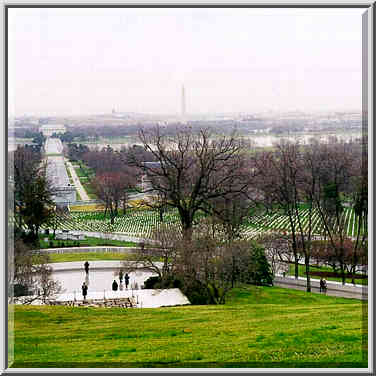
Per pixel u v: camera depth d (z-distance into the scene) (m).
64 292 41.09
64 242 63.88
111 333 22.42
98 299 36.66
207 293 36.16
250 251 41.41
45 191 61.59
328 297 39.41
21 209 58.44
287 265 54.97
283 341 19.69
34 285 39.12
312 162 57.09
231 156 54.34
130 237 67.19
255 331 21.42
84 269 52.56
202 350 19.20
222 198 53.38
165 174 52.34
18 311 26.30
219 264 36.50
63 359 18.98
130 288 43.50
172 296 36.88
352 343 19.11
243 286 40.94
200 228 42.81
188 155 53.97
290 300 37.59
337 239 53.91
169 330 22.53
